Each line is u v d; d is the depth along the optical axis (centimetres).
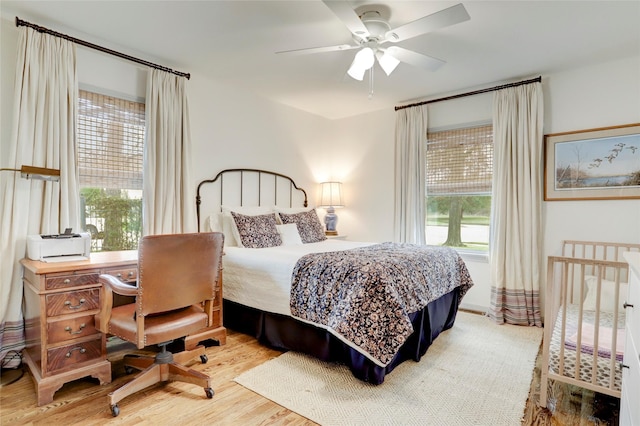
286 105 444
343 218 498
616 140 304
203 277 207
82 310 208
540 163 335
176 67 326
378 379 210
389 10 227
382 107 453
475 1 216
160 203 304
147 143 300
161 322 193
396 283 219
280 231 366
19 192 234
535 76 340
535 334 306
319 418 181
